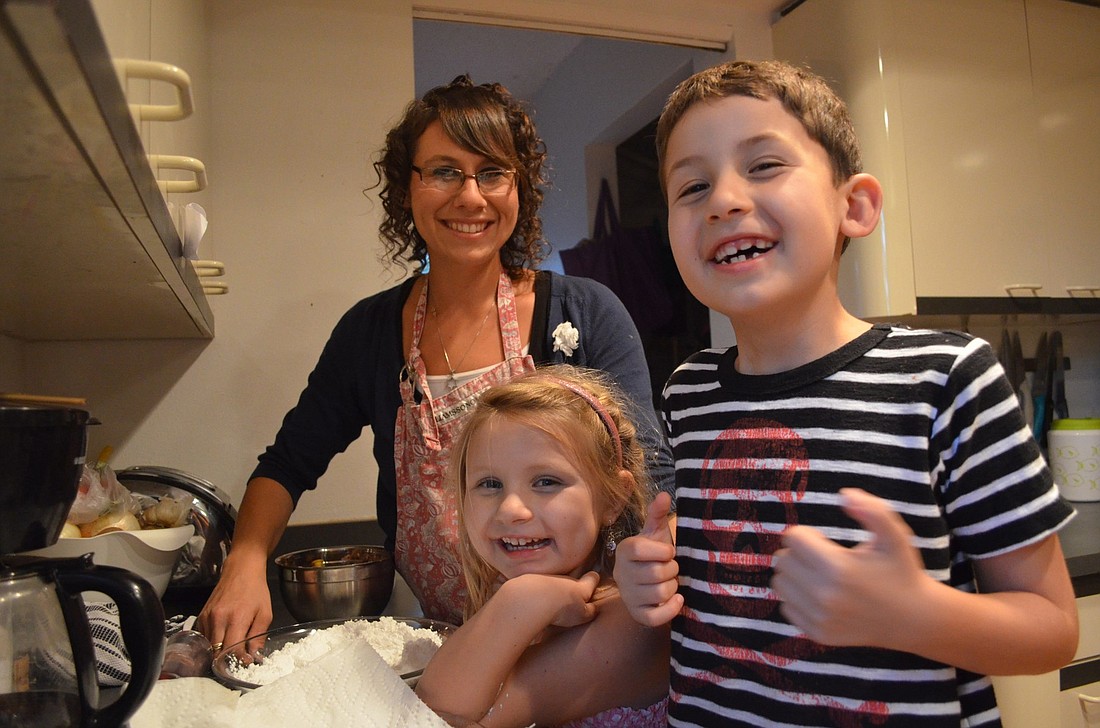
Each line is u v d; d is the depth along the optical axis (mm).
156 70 568
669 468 1108
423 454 1194
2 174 477
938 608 507
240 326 1661
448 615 1199
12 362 1414
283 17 1724
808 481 632
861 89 1900
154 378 1603
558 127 2994
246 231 1677
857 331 681
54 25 287
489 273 1253
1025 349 2268
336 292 1729
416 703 620
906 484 594
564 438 860
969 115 1951
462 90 1191
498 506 854
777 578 535
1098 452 2016
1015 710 1351
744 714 639
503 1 1933
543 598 769
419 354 1245
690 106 680
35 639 471
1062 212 2062
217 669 809
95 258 757
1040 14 2068
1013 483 571
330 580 1136
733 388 712
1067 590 595
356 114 1763
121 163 454
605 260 2582
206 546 1287
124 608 484
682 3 2084
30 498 458
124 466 1575
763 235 629
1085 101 2127
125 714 483
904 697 577
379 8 1796
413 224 1354
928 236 1884
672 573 694
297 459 1298
